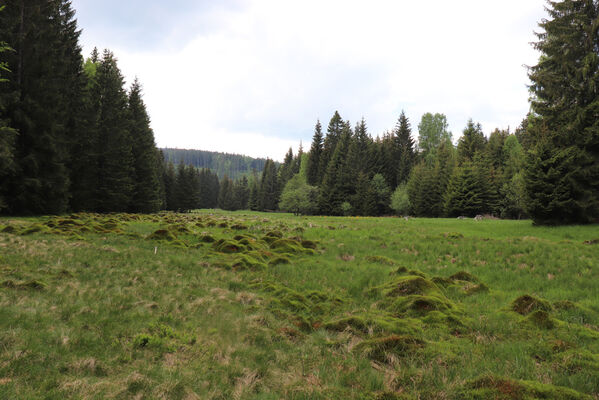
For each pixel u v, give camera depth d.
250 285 10.16
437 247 16.41
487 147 67.19
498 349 5.51
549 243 15.90
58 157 29.02
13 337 4.83
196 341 5.70
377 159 86.69
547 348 5.41
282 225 27.91
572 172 22.14
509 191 45.91
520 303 7.74
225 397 3.99
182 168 84.00
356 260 14.44
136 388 3.95
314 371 4.77
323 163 91.69
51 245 12.95
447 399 3.90
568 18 25.38
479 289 9.62
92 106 39.84
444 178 61.50
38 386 3.79
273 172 120.44
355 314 7.71
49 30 28.94
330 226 27.17
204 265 12.48
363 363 4.98
